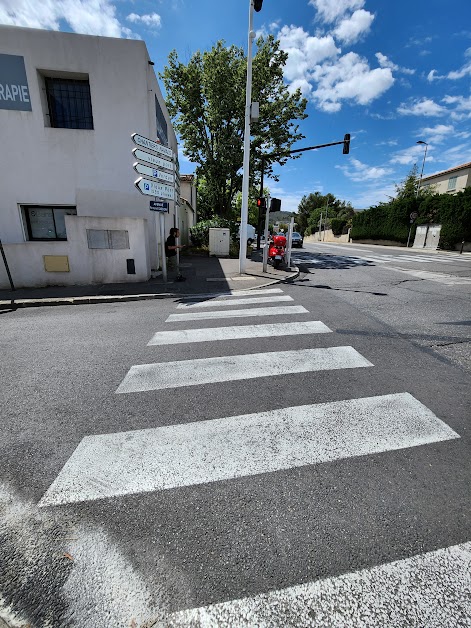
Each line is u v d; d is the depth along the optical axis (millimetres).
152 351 4422
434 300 7238
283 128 21891
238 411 2982
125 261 9367
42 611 1460
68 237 8906
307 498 2055
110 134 10484
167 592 1529
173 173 9227
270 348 4480
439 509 1979
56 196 10633
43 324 5836
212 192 24188
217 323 5660
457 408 3033
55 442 2570
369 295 7832
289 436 2635
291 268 12219
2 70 9695
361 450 2479
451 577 1589
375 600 1496
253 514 1939
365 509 1978
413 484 2164
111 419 2871
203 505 1998
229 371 3789
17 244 8719
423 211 26219
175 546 1747
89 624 1406
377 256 18547
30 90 9914
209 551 1722
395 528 1854
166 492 2090
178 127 22828
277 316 6047
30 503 2004
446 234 22781
